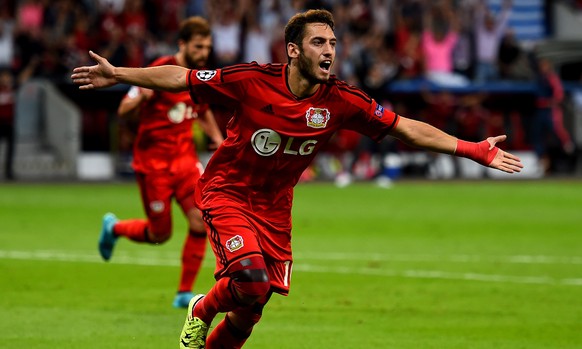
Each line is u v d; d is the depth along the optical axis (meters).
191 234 34.28
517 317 32.84
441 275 41.56
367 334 29.97
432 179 96.50
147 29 96.62
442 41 101.31
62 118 91.88
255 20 98.81
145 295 36.50
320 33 22.66
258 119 23.25
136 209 67.00
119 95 94.81
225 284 23.11
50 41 94.31
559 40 114.69
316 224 60.19
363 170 96.56
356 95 23.53
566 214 66.81
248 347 28.09
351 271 42.44
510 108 102.06
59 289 37.47
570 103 103.44
